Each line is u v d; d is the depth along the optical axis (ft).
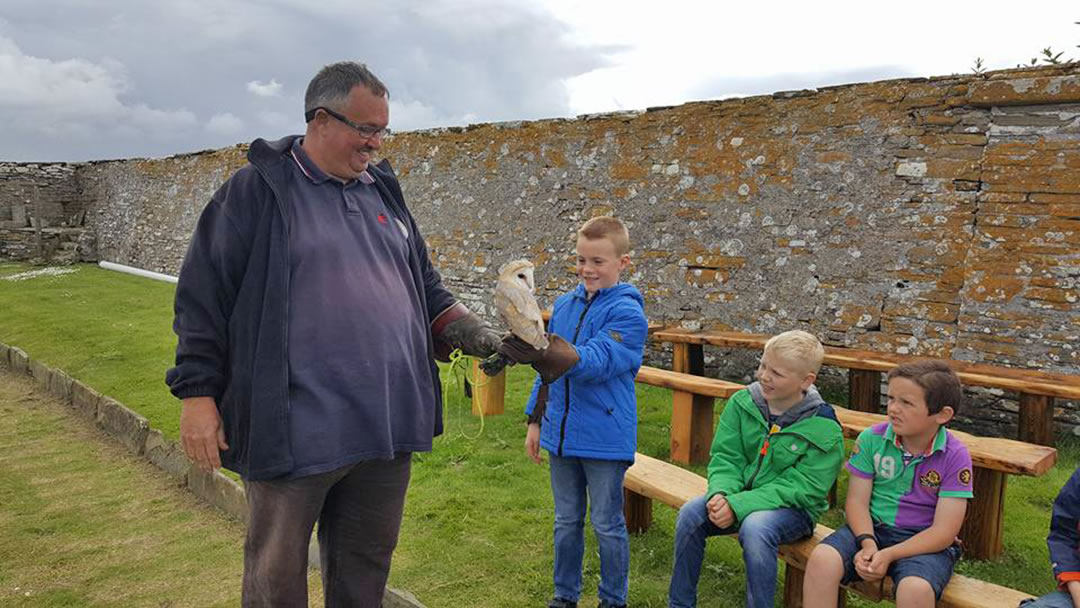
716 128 23.02
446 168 31.86
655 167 24.54
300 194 7.11
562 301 10.56
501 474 15.14
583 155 26.63
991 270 18.06
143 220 54.65
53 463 17.12
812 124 21.06
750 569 8.52
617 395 9.42
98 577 11.51
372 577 8.06
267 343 6.73
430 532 12.51
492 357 7.88
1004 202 17.89
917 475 8.62
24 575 11.62
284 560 7.09
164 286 46.73
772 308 21.91
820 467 9.05
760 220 22.15
